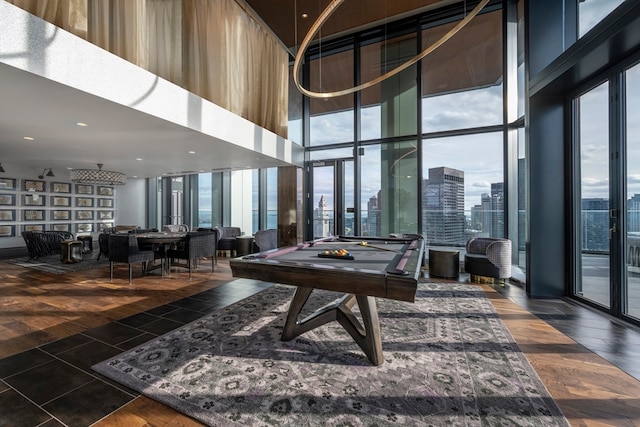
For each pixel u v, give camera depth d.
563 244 3.79
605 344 2.45
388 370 2.04
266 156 5.90
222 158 6.12
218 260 6.82
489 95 5.45
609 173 3.15
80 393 1.79
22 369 2.06
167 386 1.85
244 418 1.57
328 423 1.54
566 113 3.75
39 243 6.38
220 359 2.19
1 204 7.19
